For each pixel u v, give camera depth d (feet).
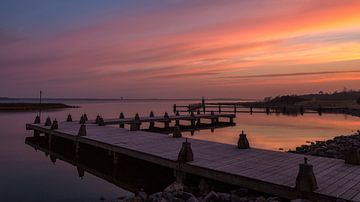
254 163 45.37
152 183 53.62
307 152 69.41
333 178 36.91
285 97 455.63
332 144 77.41
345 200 29.55
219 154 51.98
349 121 173.27
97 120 112.06
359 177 37.32
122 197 41.32
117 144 63.57
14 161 73.20
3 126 152.05
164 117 140.36
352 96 458.50
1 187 51.49
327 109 275.39
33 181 55.57
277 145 88.22
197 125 156.66
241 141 57.16
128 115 224.53
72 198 46.06
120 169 63.16
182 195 36.14
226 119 206.18
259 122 170.50
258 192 38.58
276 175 38.81
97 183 54.39
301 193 32.89
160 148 58.49
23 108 342.23
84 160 73.00
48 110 323.98
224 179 40.60
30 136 116.88
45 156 79.51
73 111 298.15
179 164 46.91
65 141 100.73
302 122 168.14
